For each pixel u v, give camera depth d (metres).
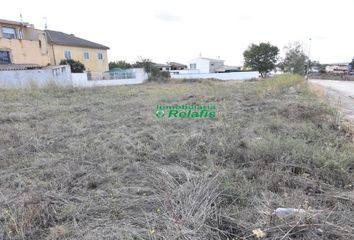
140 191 2.51
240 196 2.30
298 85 11.65
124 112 6.75
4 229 1.96
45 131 4.90
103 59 27.03
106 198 2.41
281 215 1.95
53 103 8.34
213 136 4.10
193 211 2.06
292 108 5.88
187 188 2.42
